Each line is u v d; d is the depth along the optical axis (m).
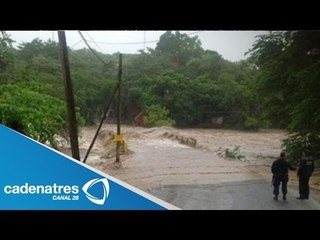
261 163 30.97
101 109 77.00
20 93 18.31
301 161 15.93
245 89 75.19
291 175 22.62
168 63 88.19
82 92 70.81
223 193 18.06
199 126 78.75
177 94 78.00
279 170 15.65
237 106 76.44
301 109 25.42
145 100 78.56
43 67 60.16
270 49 30.62
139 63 86.00
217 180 22.33
